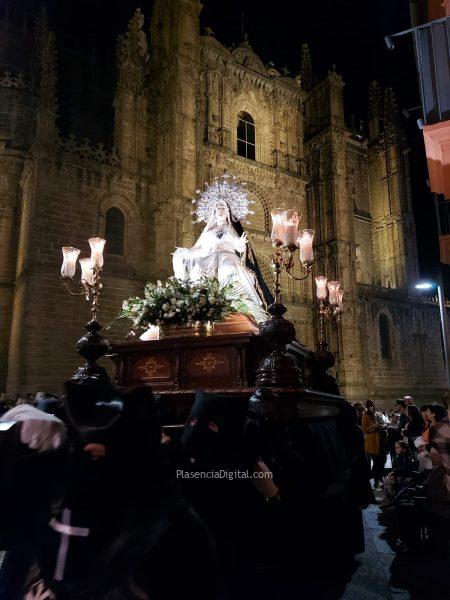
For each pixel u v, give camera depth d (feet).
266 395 16.17
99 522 8.74
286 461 17.06
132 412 9.24
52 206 85.25
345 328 117.60
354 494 23.48
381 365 128.67
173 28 108.17
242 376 22.97
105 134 113.19
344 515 21.84
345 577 17.35
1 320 87.81
